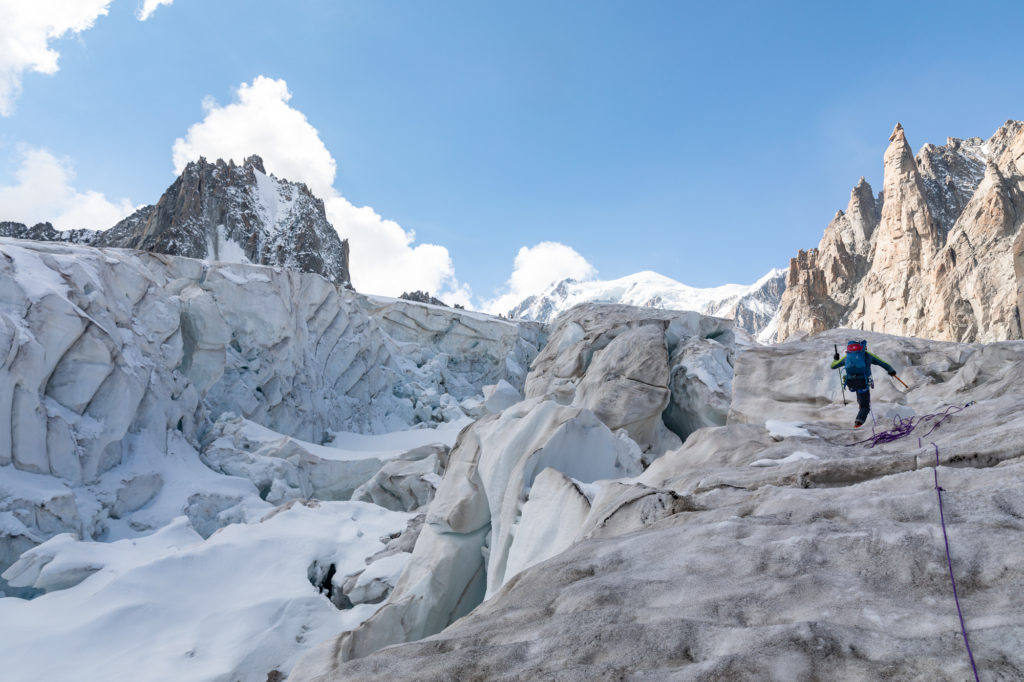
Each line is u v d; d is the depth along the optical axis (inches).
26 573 411.2
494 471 336.2
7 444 593.0
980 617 84.5
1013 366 312.0
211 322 1098.1
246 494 810.2
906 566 104.7
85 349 729.6
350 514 559.2
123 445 773.3
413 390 1804.9
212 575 407.2
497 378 2271.2
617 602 120.6
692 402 729.6
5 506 542.0
